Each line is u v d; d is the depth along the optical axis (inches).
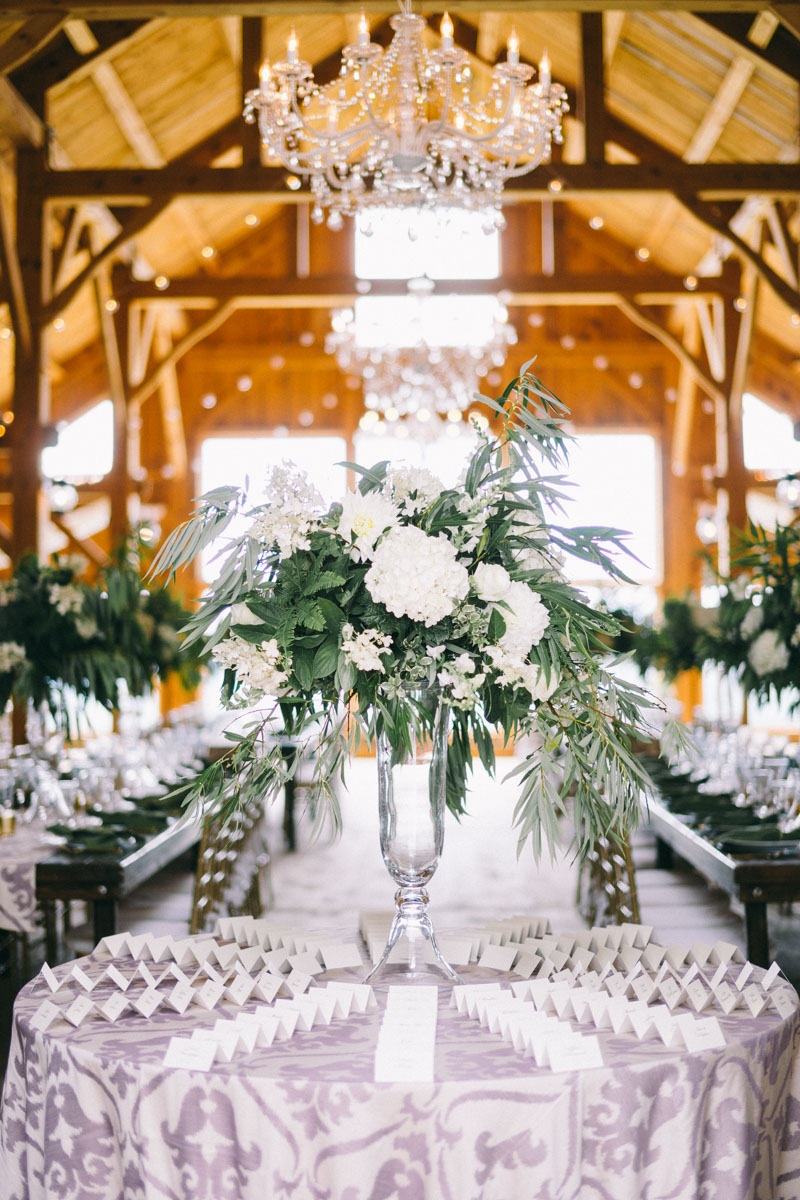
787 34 299.1
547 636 72.2
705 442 522.9
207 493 73.0
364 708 71.1
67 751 200.7
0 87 304.5
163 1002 72.6
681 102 374.3
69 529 421.1
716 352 450.9
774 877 132.8
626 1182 59.5
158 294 448.1
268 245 518.0
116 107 355.9
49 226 333.4
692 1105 61.2
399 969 75.6
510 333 382.9
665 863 216.8
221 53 358.3
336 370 532.7
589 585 396.5
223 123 403.9
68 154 368.5
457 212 215.3
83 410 495.2
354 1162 57.4
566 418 78.4
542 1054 60.2
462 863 270.1
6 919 138.7
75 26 317.1
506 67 180.5
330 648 68.9
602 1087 59.4
